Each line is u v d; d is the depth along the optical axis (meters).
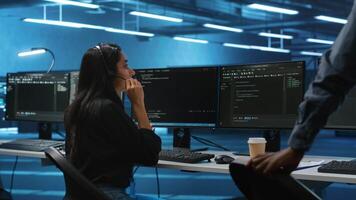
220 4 10.86
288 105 2.28
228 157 2.11
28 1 9.84
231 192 4.46
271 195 1.03
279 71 2.32
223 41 15.59
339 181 1.64
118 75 2.02
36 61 12.44
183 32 13.88
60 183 4.91
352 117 2.10
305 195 0.97
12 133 10.27
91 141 1.87
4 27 11.93
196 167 2.01
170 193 4.48
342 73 0.84
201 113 2.58
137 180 5.04
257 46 14.89
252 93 2.41
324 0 10.40
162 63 14.46
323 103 0.86
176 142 2.71
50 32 12.57
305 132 0.89
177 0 10.69
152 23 13.67
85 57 1.95
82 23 11.95
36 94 3.24
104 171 1.88
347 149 8.09
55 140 3.00
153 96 2.73
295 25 12.65
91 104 1.87
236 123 2.46
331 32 13.95
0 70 11.84
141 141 1.91
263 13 12.02
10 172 5.52
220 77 2.53
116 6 10.59
